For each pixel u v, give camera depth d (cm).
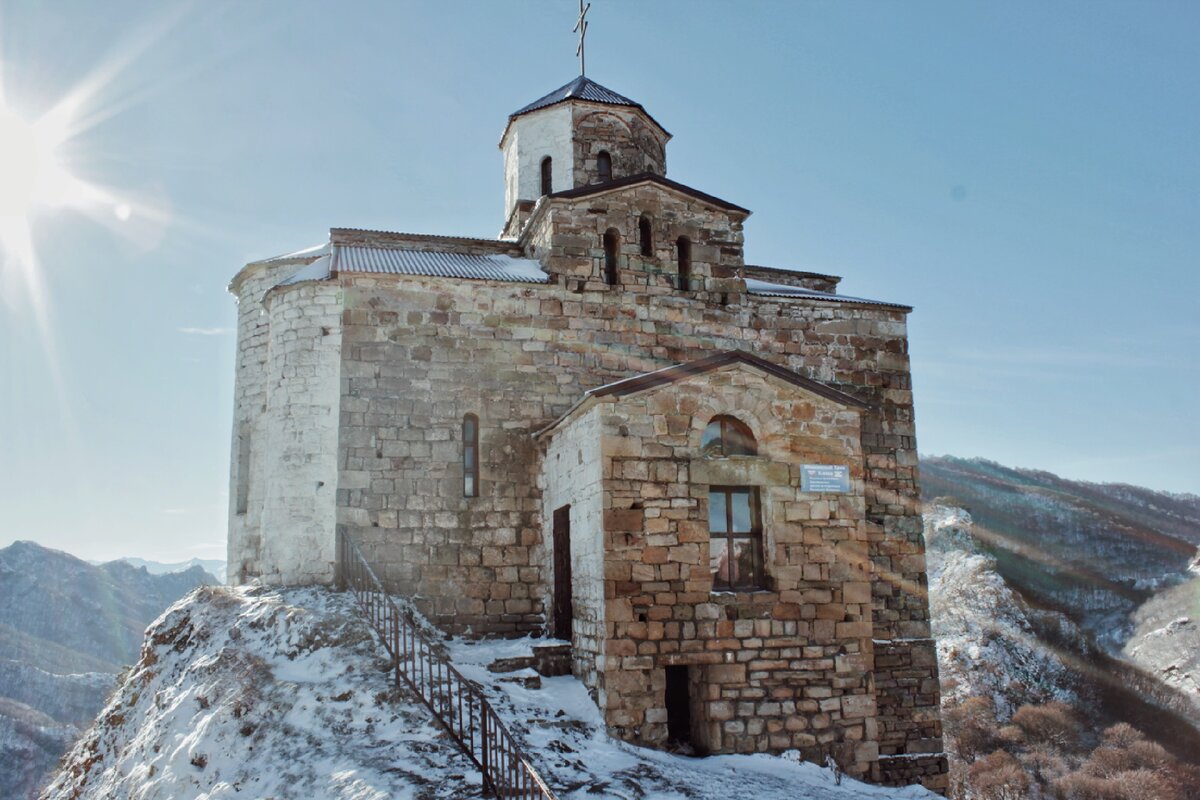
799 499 1486
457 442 1719
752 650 1405
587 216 1869
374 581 1458
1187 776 5128
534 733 1243
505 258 1980
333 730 1210
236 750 1241
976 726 5872
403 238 2105
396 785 1034
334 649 1398
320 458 1709
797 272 2372
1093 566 9362
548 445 1725
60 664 9469
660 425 1431
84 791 1520
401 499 1672
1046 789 5028
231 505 2166
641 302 1872
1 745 6506
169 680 1559
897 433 2016
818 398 1534
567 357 1806
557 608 1625
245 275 2220
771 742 1385
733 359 1477
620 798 1064
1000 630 7319
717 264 1950
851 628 1466
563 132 2258
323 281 1791
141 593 12000
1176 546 9681
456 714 1229
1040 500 11225
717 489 1474
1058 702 6316
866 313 2058
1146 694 6450
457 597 1661
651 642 1358
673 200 1936
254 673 1375
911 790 1394
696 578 1398
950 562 9100
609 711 1318
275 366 1800
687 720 1456
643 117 2323
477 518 1702
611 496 1382
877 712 1795
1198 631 7075
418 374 1725
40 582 10950
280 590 1641
